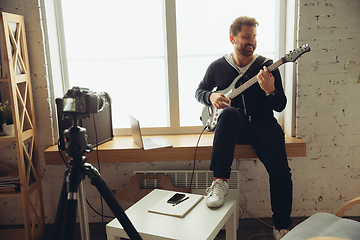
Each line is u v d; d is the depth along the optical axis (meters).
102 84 2.65
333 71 2.31
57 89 2.50
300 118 2.37
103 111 2.45
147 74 2.65
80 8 2.54
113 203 1.30
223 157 1.99
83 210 1.35
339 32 2.27
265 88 2.04
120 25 2.57
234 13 2.56
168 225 1.56
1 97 2.35
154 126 2.71
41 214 2.43
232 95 2.23
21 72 2.19
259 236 2.31
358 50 2.28
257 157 2.26
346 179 2.44
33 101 2.36
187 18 2.56
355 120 2.37
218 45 2.60
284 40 2.50
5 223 2.53
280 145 2.07
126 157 2.33
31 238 2.23
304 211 2.50
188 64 2.63
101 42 2.59
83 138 1.23
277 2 2.51
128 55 2.62
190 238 1.44
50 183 2.46
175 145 2.36
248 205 2.51
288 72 2.44
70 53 2.60
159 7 2.55
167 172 2.35
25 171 2.22
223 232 2.37
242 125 2.14
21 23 2.18
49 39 2.37
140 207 1.75
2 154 2.43
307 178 2.45
